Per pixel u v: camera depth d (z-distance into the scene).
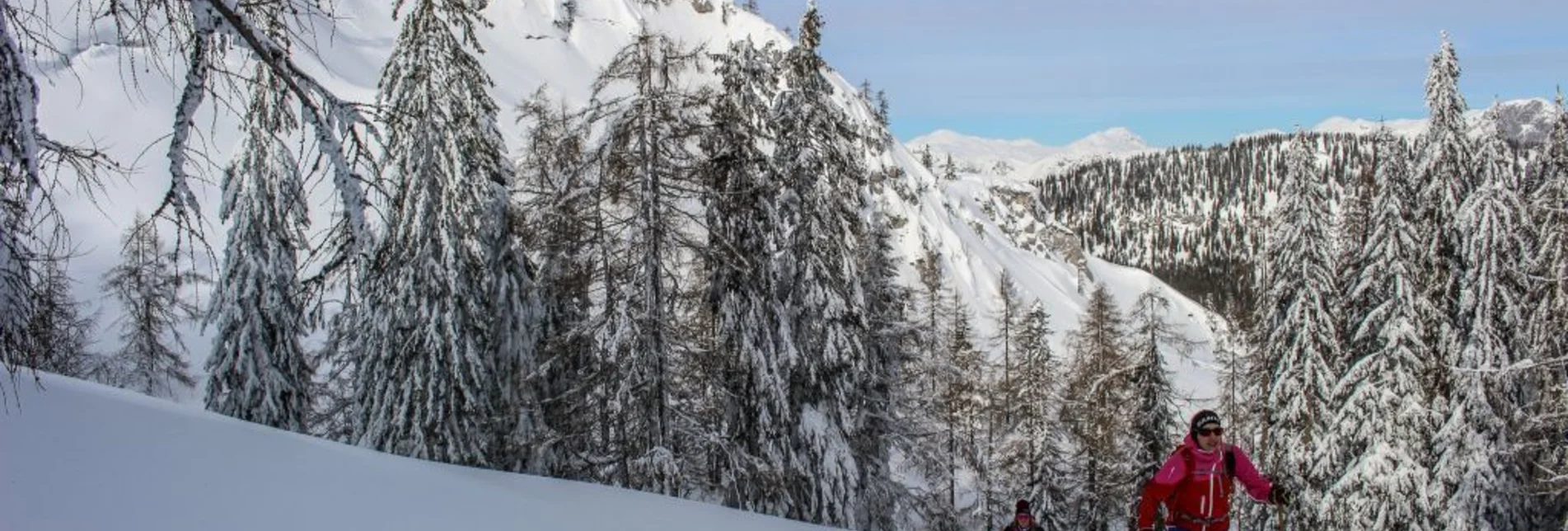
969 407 31.84
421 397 17.12
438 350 16.84
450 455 17.19
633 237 14.84
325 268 5.32
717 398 17.59
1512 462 20.69
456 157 16.67
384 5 123.38
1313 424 23.12
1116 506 30.58
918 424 25.64
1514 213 20.55
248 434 10.90
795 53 18.80
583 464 16.42
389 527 7.97
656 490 14.74
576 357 17.17
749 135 16.50
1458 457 20.44
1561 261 19.64
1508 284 20.56
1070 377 33.84
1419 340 20.83
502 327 18.28
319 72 84.06
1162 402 27.81
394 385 17.64
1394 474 20.86
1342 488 21.81
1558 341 19.42
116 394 11.55
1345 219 25.52
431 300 16.94
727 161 16.30
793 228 18.12
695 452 16.42
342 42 104.56
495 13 142.62
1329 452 22.41
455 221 16.88
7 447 7.55
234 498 7.72
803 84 18.69
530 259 18.83
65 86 60.69
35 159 4.56
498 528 8.86
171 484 7.68
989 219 125.19
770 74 17.94
